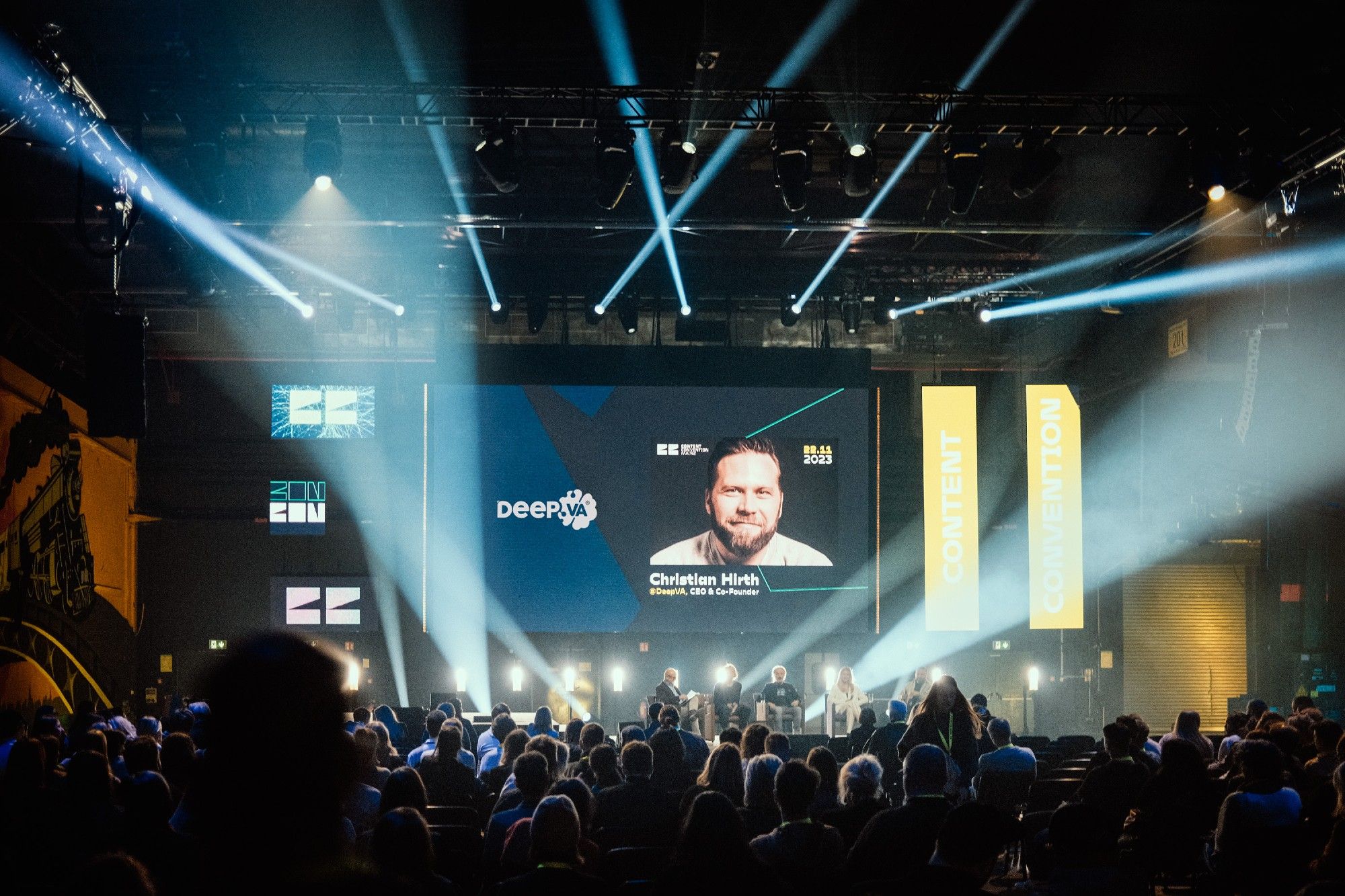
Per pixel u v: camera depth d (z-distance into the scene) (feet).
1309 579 60.34
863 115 41.39
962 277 62.03
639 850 18.45
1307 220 46.42
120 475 69.36
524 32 42.24
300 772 4.24
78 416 62.13
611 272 62.90
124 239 43.91
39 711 34.40
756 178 52.60
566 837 13.38
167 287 60.44
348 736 4.43
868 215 54.19
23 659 53.98
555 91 40.68
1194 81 42.45
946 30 41.32
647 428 62.18
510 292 63.21
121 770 27.22
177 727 33.81
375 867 4.53
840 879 16.58
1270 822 18.70
